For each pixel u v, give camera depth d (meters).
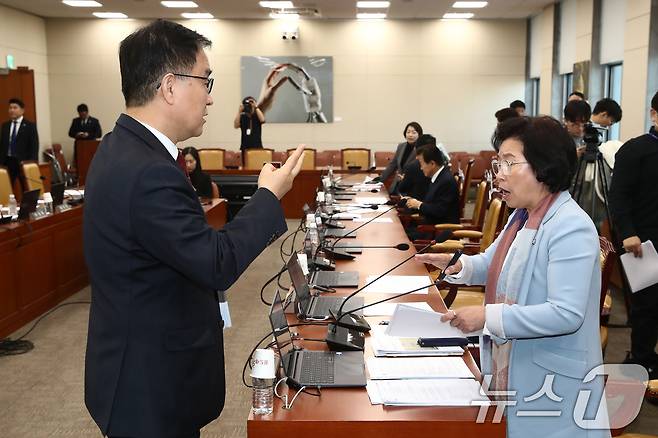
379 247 3.74
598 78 9.91
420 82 13.53
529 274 1.58
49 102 13.65
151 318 1.41
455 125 13.66
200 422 1.51
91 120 12.34
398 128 13.65
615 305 4.81
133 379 1.41
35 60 13.09
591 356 1.58
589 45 10.07
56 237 5.09
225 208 6.62
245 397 3.38
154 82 1.43
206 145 13.61
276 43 13.37
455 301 3.54
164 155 1.43
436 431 1.50
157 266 1.40
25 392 3.47
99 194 1.39
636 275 3.16
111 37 13.48
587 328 1.57
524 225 1.67
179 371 1.44
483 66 13.50
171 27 1.45
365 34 13.40
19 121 8.96
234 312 4.96
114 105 13.65
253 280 5.98
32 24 12.94
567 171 1.55
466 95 13.58
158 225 1.33
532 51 13.22
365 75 13.50
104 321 1.43
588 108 4.29
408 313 1.62
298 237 7.83
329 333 2.00
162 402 1.42
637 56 8.31
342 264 3.25
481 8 12.05
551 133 1.56
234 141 13.59
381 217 5.06
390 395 1.60
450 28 13.41
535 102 13.51
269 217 1.46
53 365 3.85
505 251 1.76
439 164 5.43
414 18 13.31
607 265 2.30
